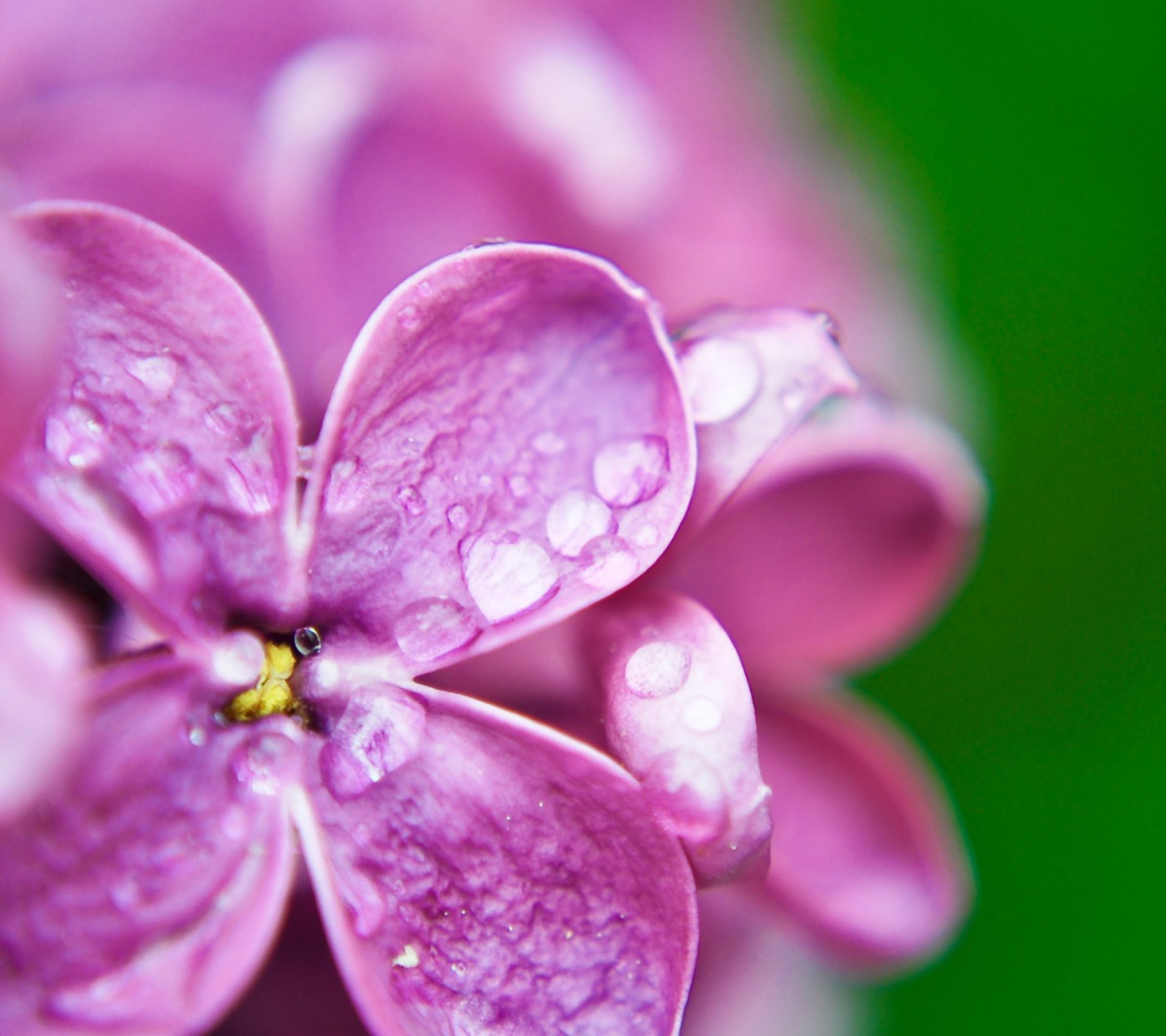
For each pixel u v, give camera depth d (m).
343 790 0.09
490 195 0.11
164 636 0.09
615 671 0.09
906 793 0.10
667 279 0.11
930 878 0.10
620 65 0.11
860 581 0.10
